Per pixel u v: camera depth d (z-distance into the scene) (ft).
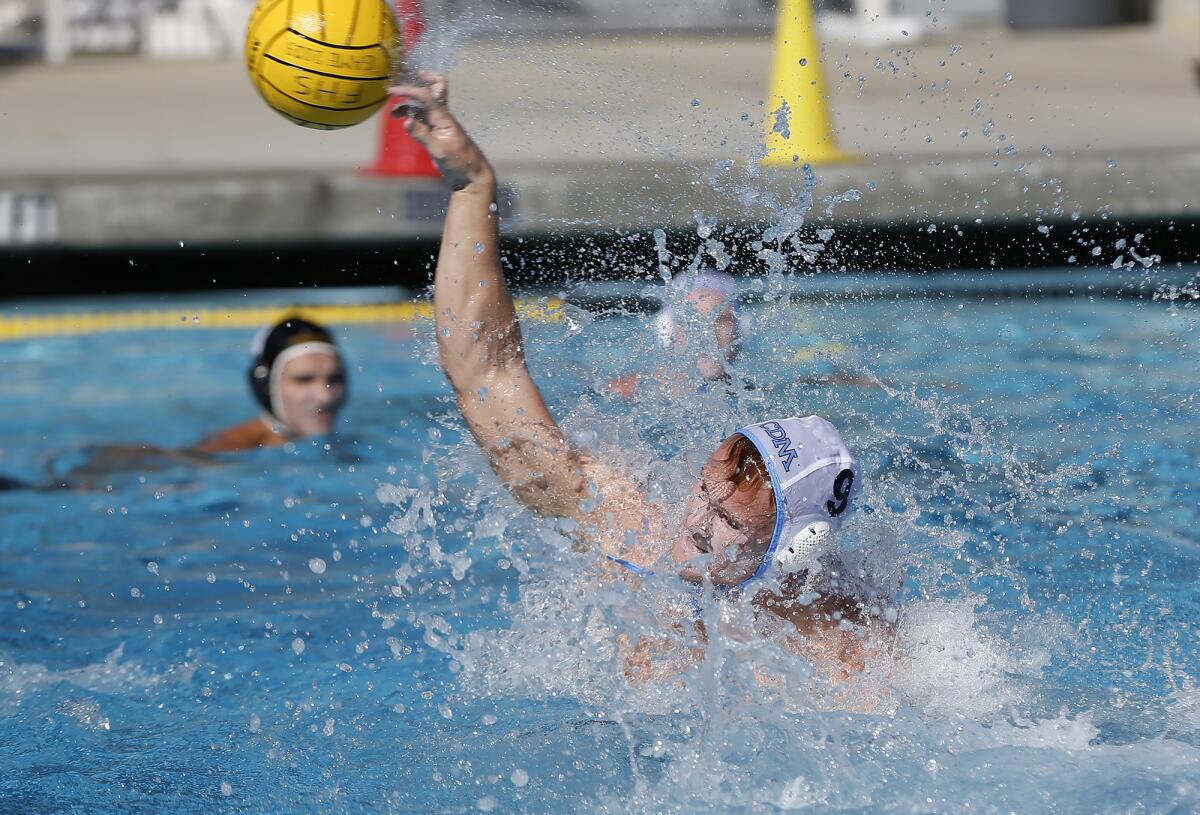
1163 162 84.28
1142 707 28.35
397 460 53.62
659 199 60.70
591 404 34.88
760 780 25.14
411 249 84.74
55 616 36.76
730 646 28.09
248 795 25.63
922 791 24.67
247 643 34.27
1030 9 168.55
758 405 40.27
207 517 46.70
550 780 25.57
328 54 28.12
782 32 87.20
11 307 83.30
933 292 78.59
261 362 57.47
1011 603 33.73
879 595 30.17
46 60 157.69
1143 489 44.70
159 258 85.20
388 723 28.73
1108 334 68.74
